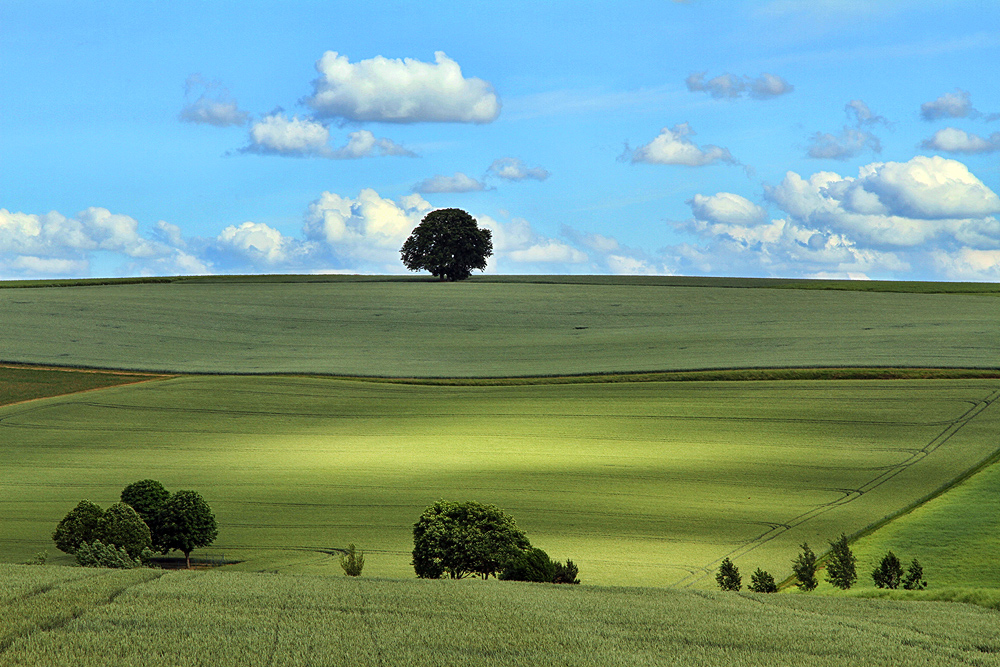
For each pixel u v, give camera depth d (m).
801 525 45.97
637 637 17.50
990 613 21.27
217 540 44.88
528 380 83.88
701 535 44.56
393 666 15.02
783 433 65.12
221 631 16.70
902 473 55.19
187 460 62.09
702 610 20.53
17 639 15.78
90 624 16.97
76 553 36.50
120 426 71.19
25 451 64.44
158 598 19.30
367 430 69.94
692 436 65.12
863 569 37.78
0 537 44.50
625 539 43.91
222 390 81.69
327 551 42.28
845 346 89.44
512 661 15.55
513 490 53.22
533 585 23.75
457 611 19.08
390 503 51.00
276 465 60.34
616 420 69.88
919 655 16.75
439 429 69.25
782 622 19.31
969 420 65.75
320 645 16.00
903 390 74.06
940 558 38.31
